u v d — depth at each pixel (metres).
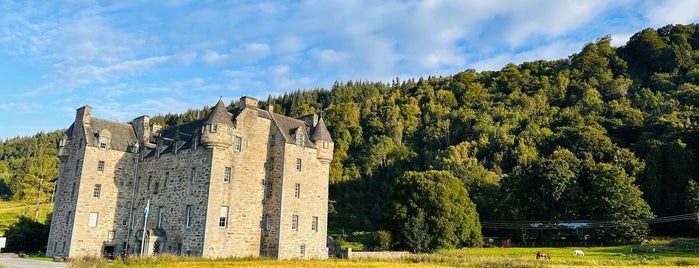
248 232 64.56
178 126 77.38
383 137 152.00
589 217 93.69
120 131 76.38
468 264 52.69
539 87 181.12
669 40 184.38
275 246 64.19
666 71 174.12
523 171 106.12
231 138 63.84
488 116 154.38
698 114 121.94
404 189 85.06
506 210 102.94
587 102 153.38
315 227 69.62
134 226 71.31
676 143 101.00
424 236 78.12
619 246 84.06
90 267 44.88
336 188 137.12
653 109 140.12
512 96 174.12
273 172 67.88
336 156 145.25
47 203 128.62
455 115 162.50
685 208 88.94
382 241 79.31
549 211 96.31
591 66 185.50
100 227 70.00
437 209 82.12
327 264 47.81
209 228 60.19
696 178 98.38
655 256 65.75
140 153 75.38
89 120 73.94
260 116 69.44
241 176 65.12
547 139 129.12
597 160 112.62
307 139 72.06
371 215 127.31
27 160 157.88
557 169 96.25
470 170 118.25
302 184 68.88
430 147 152.50
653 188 97.50
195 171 64.06
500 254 75.00
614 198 88.94
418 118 170.75
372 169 142.75
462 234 83.44
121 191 72.81
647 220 87.94
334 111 169.00
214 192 61.50
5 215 115.50
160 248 64.69
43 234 78.94
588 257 67.62
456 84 199.38
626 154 107.81
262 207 67.00
